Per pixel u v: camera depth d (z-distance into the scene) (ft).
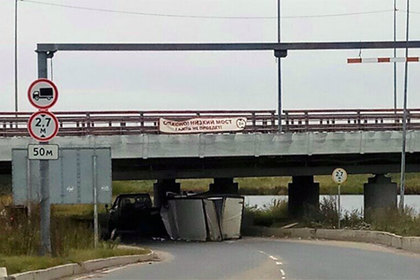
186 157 122.42
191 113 124.06
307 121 125.90
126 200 149.89
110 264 69.31
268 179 252.01
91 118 119.03
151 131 121.29
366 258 77.41
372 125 126.41
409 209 120.16
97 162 90.48
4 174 133.69
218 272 63.52
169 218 136.87
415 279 56.75
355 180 234.79
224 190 155.12
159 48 79.97
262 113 125.08
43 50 68.95
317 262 72.95
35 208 75.41
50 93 60.95
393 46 86.53
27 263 55.88
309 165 139.64
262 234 138.72
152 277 59.16
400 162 138.62
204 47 81.71
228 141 122.72
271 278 58.03
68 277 57.77
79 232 78.54
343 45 85.87
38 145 60.95
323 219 129.49
